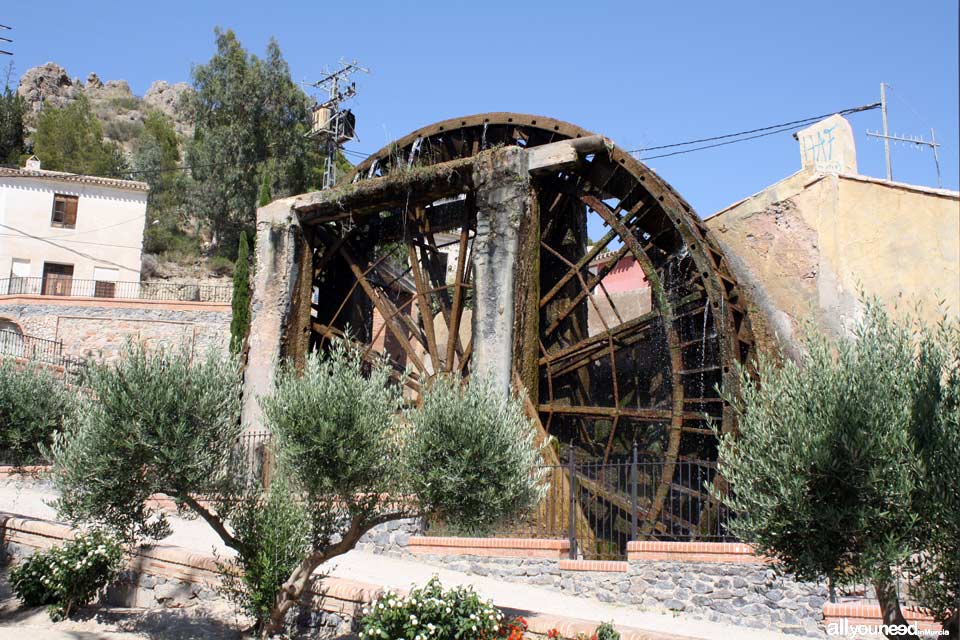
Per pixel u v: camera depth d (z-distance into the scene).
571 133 17.02
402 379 9.57
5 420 14.37
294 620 10.05
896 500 5.97
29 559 11.38
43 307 30.44
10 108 57.81
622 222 16.00
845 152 15.50
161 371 9.33
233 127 45.78
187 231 51.00
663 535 13.88
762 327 14.73
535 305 15.88
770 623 9.91
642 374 16.58
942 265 13.86
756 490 6.63
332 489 8.67
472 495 8.45
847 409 6.21
